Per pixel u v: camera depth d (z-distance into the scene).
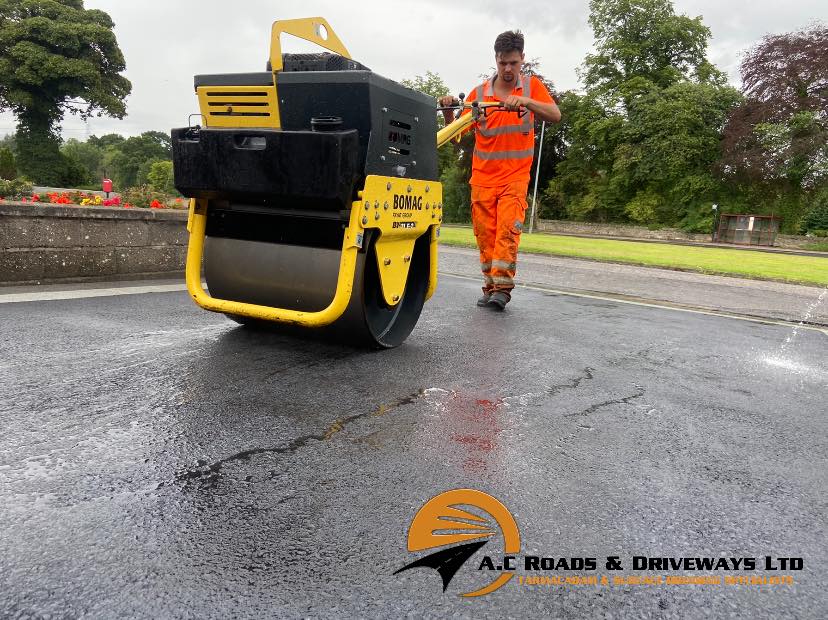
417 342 3.93
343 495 1.81
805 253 26.91
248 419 2.38
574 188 48.59
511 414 2.63
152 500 1.71
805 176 34.88
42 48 49.91
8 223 4.84
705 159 39.56
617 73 43.59
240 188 3.03
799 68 34.16
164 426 2.26
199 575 1.39
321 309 3.34
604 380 3.32
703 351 4.27
